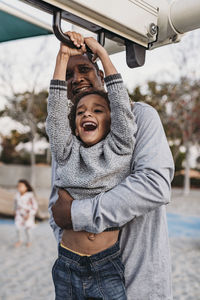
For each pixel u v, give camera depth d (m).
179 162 32.50
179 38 1.63
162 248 1.48
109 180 1.37
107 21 1.32
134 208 1.29
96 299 1.37
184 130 24.17
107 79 1.33
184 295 4.93
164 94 23.75
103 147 1.38
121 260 1.47
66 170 1.39
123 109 1.31
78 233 1.44
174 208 14.91
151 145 1.40
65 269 1.43
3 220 11.55
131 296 1.44
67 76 1.67
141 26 1.43
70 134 1.44
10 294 4.95
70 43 1.34
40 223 11.04
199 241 8.39
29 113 24.92
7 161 33.09
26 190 8.09
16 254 7.19
